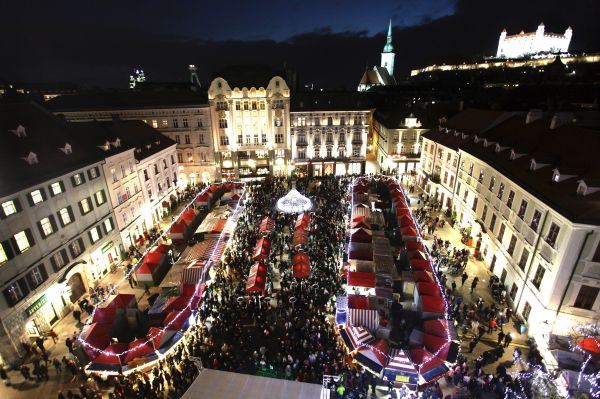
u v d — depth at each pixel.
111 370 24.89
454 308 32.34
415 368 23.19
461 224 49.47
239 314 31.53
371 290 32.44
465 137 52.81
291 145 72.50
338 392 24.11
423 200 60.28
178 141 68.81
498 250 38.09
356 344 25.23
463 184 49.81
